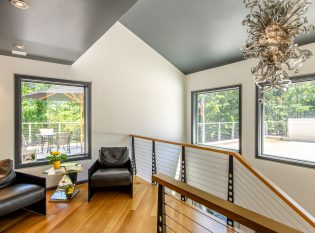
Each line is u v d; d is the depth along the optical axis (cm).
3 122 326
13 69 333
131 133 464
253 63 391
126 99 457
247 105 402
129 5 190
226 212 89
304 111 334
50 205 297
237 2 296
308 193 314
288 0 171
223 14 327
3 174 266
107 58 432
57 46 288
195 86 526
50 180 369
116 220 256
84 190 359
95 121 418
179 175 538
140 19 417
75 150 434
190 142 539
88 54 408
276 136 368
